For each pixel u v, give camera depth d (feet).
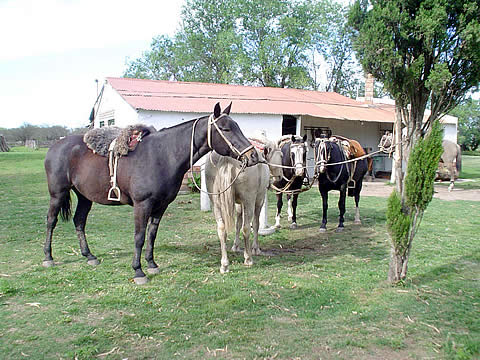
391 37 13.97
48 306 13.03
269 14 105.09
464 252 20.35
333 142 25.77
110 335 11.16
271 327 11.87
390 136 51.31
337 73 115.14
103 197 16.03
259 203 18.95
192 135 15.34
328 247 21.58
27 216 28.30
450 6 13.57
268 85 104.73
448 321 12.46
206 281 15.60
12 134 177.06
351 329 11.82
